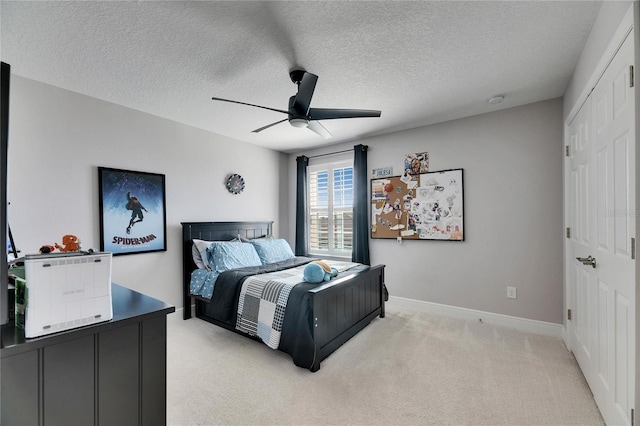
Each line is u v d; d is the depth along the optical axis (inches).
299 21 67.2
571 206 97.0
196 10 63.3
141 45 76.1
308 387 78.0
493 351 97.8
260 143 172.6
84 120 105.5
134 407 45.0
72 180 102.3
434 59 84.1
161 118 128.8
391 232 151.7
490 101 112.3
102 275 42.4
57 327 38.0
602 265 66.8
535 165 115.2
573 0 61.6
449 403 71.1
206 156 147.4
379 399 72.8
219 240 149.2
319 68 88.4
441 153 136.9
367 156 161.3
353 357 94.3
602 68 63.8
